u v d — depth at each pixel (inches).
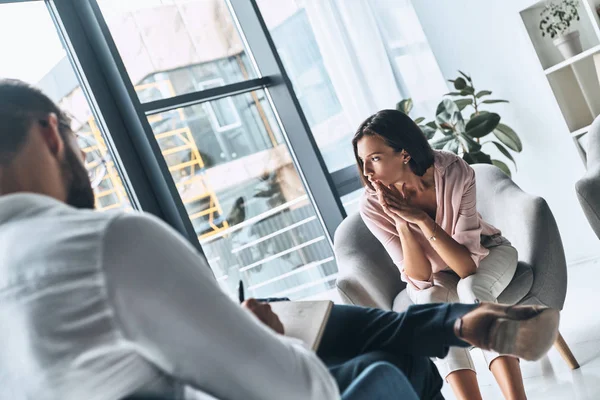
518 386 79.7
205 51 153.8
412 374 48.3
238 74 158.4
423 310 48.2
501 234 103.9
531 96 155.3
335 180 163.0
